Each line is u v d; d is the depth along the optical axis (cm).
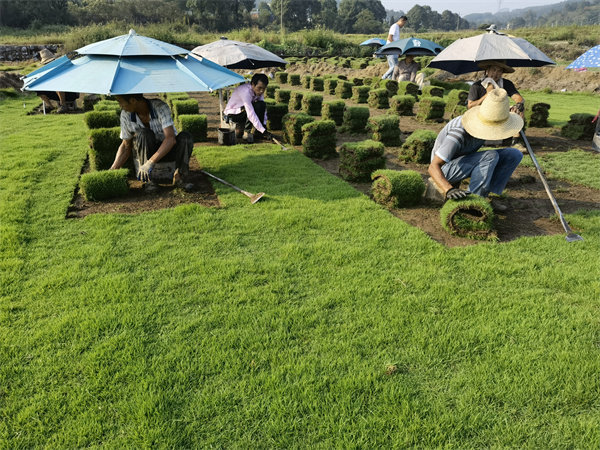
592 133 917
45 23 5225
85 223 480
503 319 320
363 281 370
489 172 494
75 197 566
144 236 452
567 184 647
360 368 272
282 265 395
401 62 1630
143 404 239
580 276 377
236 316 320
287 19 8812
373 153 643
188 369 267
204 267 388
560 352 285
